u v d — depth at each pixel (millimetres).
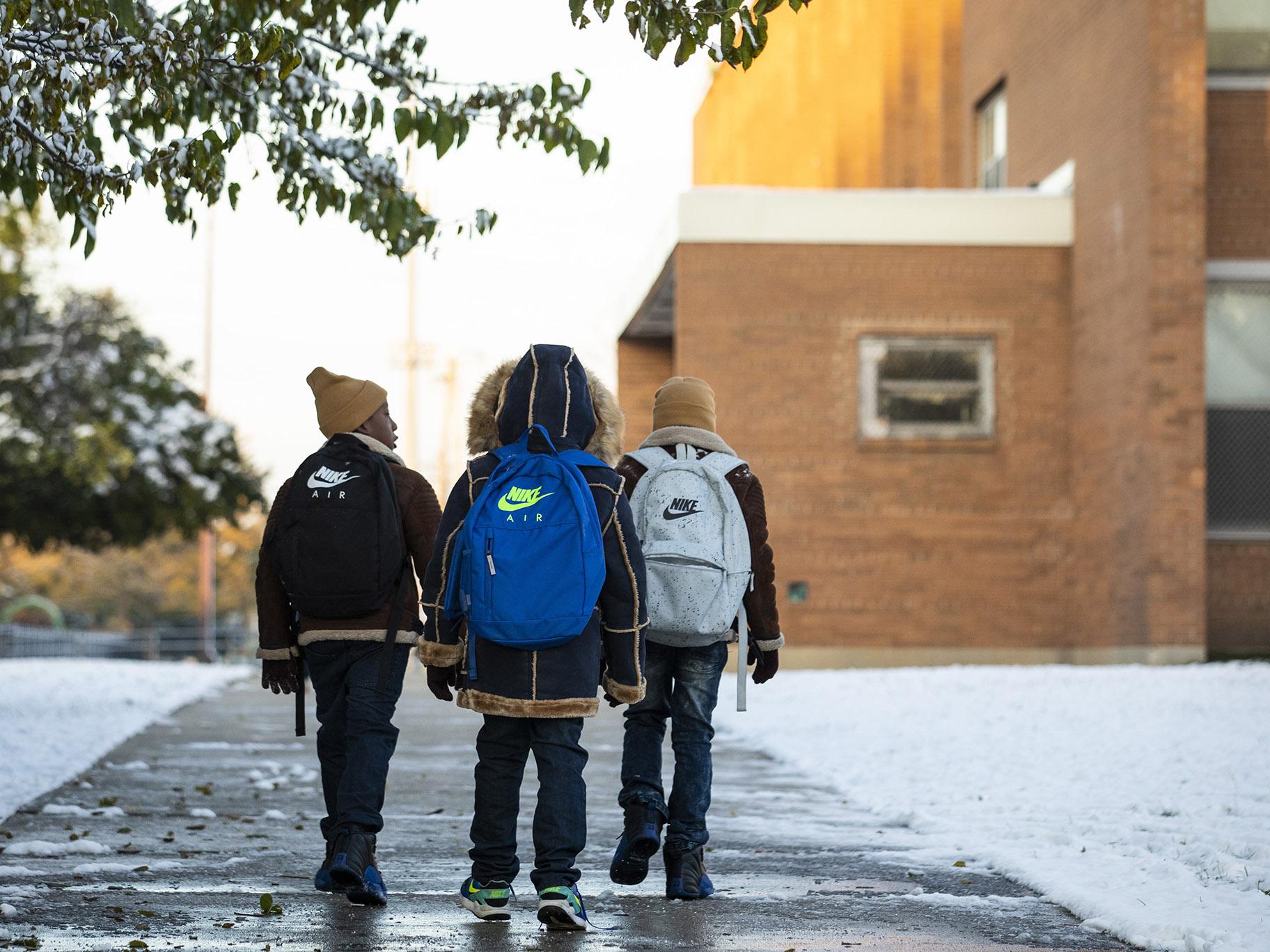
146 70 6719
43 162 7254
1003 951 5234
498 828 5719
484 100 8180
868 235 23812
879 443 23719
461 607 5520
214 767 10961
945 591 23703
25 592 74250
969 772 10266
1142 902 5848
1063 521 23828
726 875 6809
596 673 5613
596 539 5508
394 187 8469
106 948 5125
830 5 42750
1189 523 21250
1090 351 23359
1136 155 21875
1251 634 22203
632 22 6168
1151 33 21484
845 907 6043
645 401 30328
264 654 6297
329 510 6105
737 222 23703
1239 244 22453
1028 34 26938
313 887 6410
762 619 6430
